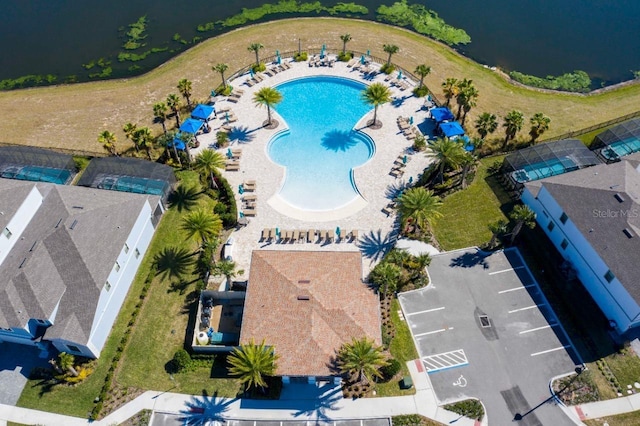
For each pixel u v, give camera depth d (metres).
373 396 48.41
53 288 50.25
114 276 53.19
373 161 72.25
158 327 53.69
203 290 55.09
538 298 55.75
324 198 67.75
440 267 58.91
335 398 48.31
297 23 104.56
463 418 46.81
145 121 80.94
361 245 61.34
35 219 56.94
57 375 49.41
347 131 78.69
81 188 61.09
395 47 86.81
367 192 67.81
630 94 87.88
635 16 109.06
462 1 113.25
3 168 68.50
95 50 99.19
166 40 101.25
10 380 49.59
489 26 105.19
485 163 72.31
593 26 105.94
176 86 88.25
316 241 61.81
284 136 77.75
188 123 74.31
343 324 49.03
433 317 54.25
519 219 56.78
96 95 87.31
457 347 51.75
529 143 75.94
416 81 87.50
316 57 93.19
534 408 47.31
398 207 60.72
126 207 58.00
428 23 105.06
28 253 52.66
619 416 46.66
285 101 84.12
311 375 46.03
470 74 91.44
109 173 66.38
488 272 58.34
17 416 47.34
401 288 56.78
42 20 108.25
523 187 65.94
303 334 48.09
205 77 89.81
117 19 108.25
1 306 47.97
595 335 52.31
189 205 66.00
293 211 65.62
